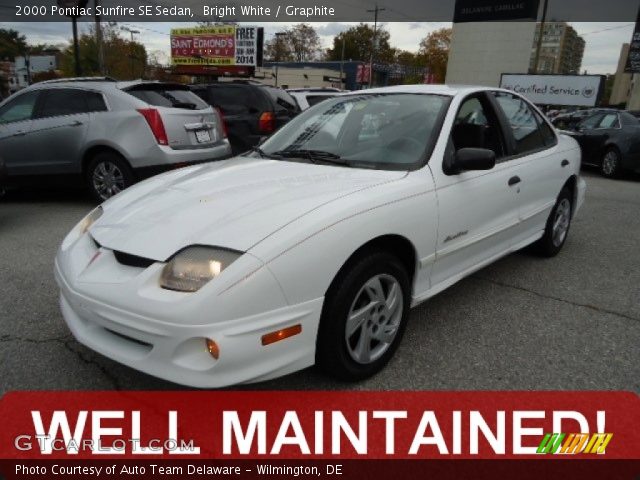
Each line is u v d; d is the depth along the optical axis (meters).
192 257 2.09
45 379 2.57
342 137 3.28
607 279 4.14
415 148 2.97
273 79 65.06
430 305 3.57
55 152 6.17
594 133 10.49
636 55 31.25
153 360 2.09
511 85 25.06
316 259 2.16
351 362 2.46
